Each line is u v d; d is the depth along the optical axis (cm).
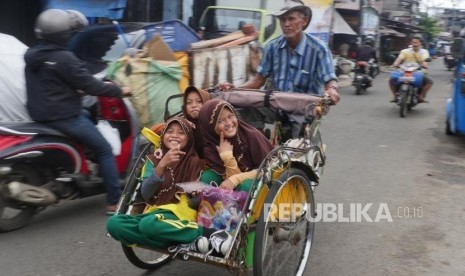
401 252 432
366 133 913
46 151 449
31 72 451
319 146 421
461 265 409
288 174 337
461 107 816
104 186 485
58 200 470
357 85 1473
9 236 446
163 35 798
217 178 352
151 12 1356
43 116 449
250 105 436
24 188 438
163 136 354
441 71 2780
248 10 1218
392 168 684
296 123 432
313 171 378
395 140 863
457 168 691
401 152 777
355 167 686
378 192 583
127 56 606
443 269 402
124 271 391
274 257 348
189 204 335
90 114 523
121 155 510
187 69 685
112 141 498
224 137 346
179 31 816
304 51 455
